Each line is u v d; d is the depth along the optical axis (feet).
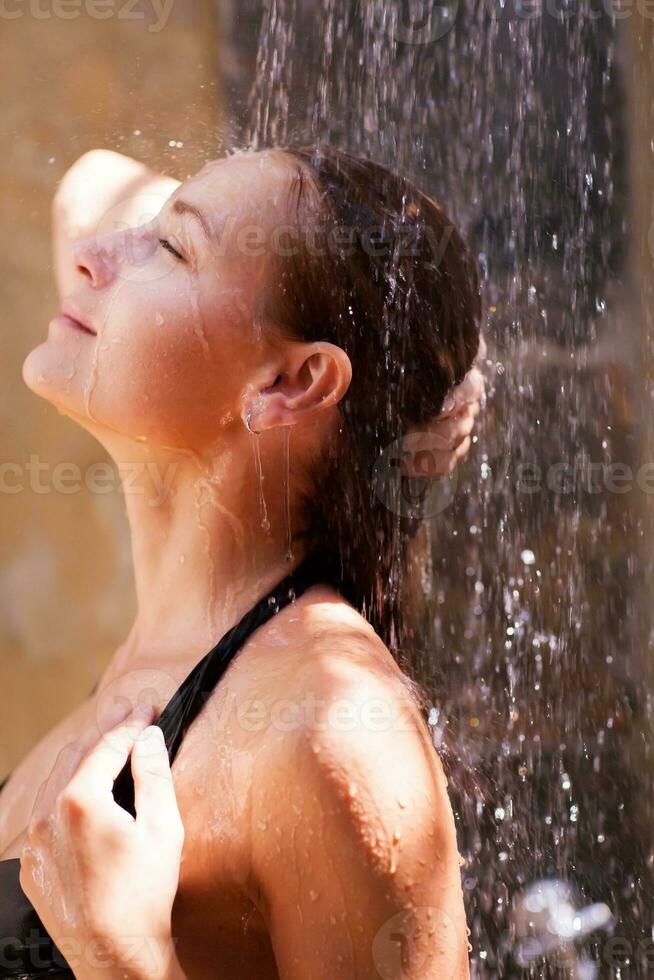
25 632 33.01
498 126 29.27
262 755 11.18
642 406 32.17
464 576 33.09
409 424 14.69
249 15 27.35
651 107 29.68
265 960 11.96
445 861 11.27
